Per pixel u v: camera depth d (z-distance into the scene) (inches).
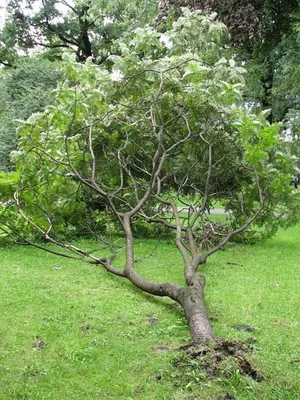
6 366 124.4
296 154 311.1
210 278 223.6
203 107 293.0
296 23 515.2
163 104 295.6
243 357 122.5
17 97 898.7
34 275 221.6
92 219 325.7
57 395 110.7
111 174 312.3
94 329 153.3
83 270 236.1
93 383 116.9
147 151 310.7
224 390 110.8
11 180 282.2
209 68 292.7
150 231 346.0
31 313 166.4
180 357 126.2
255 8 515.5
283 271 241.6
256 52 587.5
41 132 277.7
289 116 658.2
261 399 108.3
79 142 300.5
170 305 181.0
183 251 234.2
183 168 305.3
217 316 168.1
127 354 133.3
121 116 303.0
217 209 565.6
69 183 301.1
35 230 303.1
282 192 298.5
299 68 551.2
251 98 730.8
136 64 290.7
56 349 136.3
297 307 180.4
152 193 289.9
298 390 112.3
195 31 376.8
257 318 167.2
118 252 286.7
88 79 284.4
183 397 108.3
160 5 516.1
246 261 266.7
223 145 301.4
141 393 112.4
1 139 832.9
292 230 413.1
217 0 493.4
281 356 132.4
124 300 186.1
